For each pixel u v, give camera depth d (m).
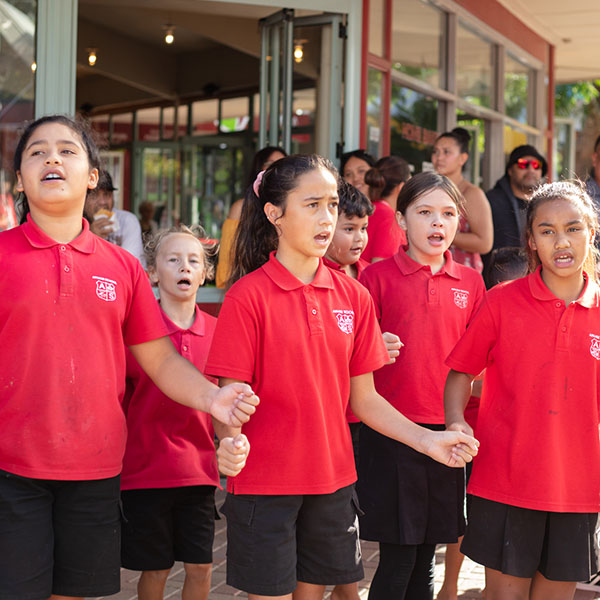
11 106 5.43
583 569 2.54
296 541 2.37
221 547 4.00
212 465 3.02
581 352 2.54
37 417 2.16
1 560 2.12
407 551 2.91
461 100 9.06
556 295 2.59
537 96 11.39
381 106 7.38
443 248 3.10
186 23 10.66
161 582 2.98
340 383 2.41
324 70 6.71
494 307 2.63
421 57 8.17
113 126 14.56
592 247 2.64
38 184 2.22
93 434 2.23
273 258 2.39
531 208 2.65
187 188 13.27
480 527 2.60
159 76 13.11
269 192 2.39
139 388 2.95
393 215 4.39
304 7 6.41
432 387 3.04
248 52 9.99
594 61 12.73
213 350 2.34
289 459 2.31
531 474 2.51
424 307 3.08
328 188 2.34
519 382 2.56
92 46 12.05
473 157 9.77
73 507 2.22
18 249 2.21
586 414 2.54
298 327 2.33
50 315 2.19
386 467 2.92
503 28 9.88
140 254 5.26
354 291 2.48
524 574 2.53
